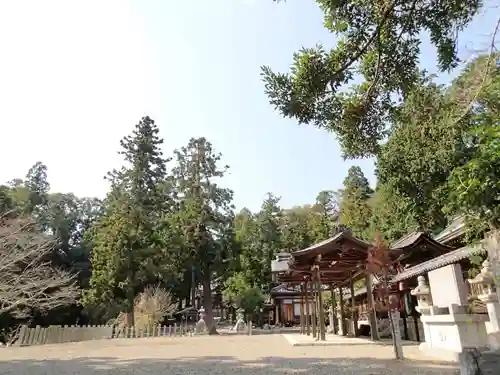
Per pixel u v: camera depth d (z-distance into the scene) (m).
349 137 7.37
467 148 17.33
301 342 15.36
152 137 37.03
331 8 6.16
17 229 22.12
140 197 33.97
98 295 30.03
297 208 56.84
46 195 44.94
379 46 6.23
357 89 7.12
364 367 8.63
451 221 20.25
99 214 48.69
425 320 11.54
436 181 21.06
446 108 14.99
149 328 27.67
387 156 22.97
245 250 41.72
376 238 11.55
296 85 6.27
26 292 21.62
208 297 33.50
